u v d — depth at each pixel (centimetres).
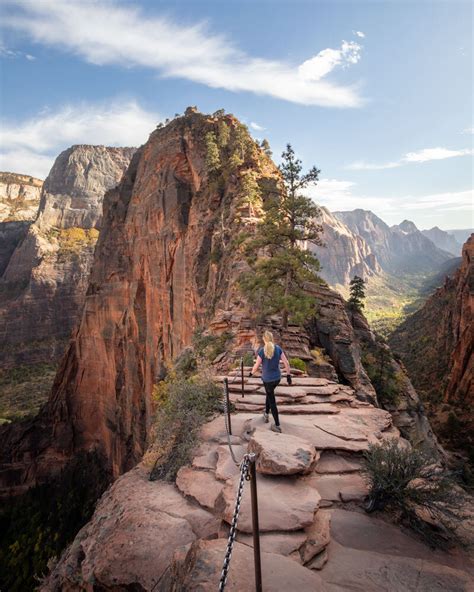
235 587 383
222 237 4525
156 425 955
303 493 592
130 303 7412
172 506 638
